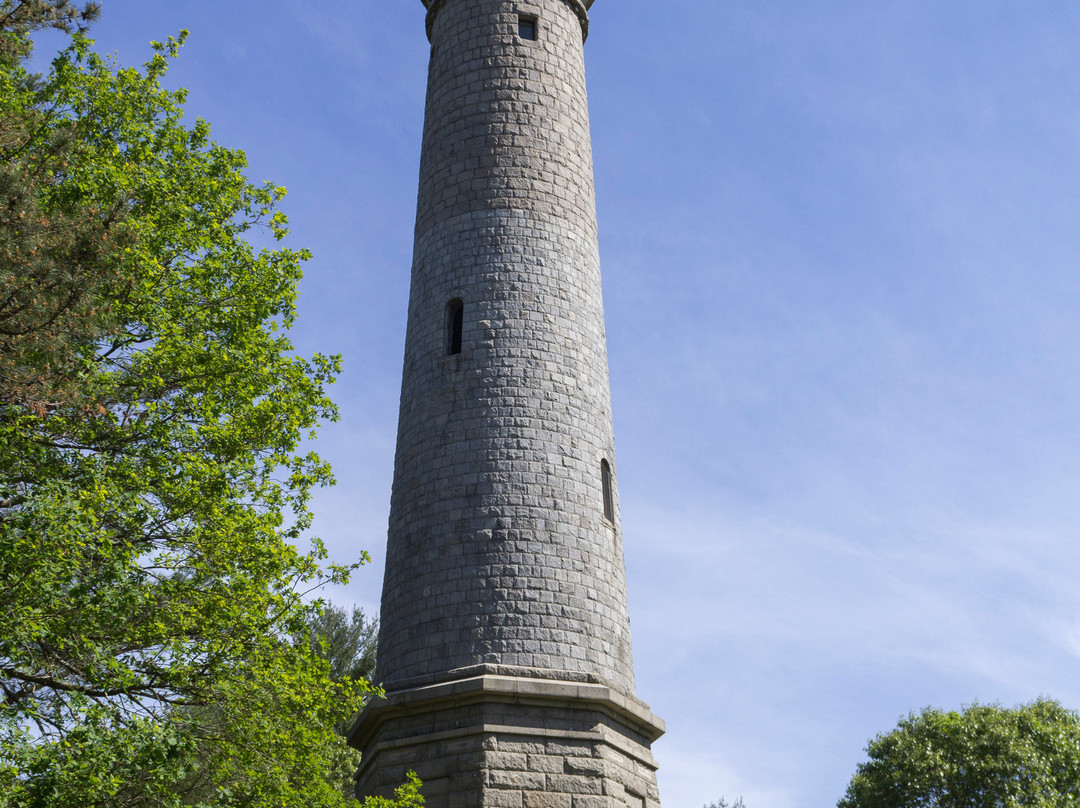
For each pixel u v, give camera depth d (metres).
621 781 19.70
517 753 18.89
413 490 22.33
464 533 21.16
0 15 17.56
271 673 17.47
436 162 25.89
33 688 16.58
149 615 17.16
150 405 18.86
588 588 21.08
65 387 16.08
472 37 26.86
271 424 19.58
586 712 19.73
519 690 19.28
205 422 19.09
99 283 16.33
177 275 20.45
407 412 23.66
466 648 20.03
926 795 39.88
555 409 22.62
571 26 28.06
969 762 39.41
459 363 23.02
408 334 24.88
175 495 17.77
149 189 20.48
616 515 23.33
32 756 13.93
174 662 16.66
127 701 16.91
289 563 18.48
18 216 14.68
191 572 17.98
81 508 15.93
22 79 20.33
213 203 22.03
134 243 17.06
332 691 18.70
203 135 22.98
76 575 15.59
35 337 14.78
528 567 20.75
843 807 42.62
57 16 17.88
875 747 43.12
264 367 20.11
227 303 20.80
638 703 21.03
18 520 15.21
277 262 21.83
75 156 19.55
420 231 25.66
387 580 22.31
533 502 21.42
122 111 22.00
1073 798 38.34
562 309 23.88
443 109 26.44
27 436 16.62
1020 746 39.22
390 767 19.59
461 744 19.08
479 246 24.19
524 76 26.30
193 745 15.45
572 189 25.61
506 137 25.42
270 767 17.27
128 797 16.78
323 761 18.06
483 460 21.81
